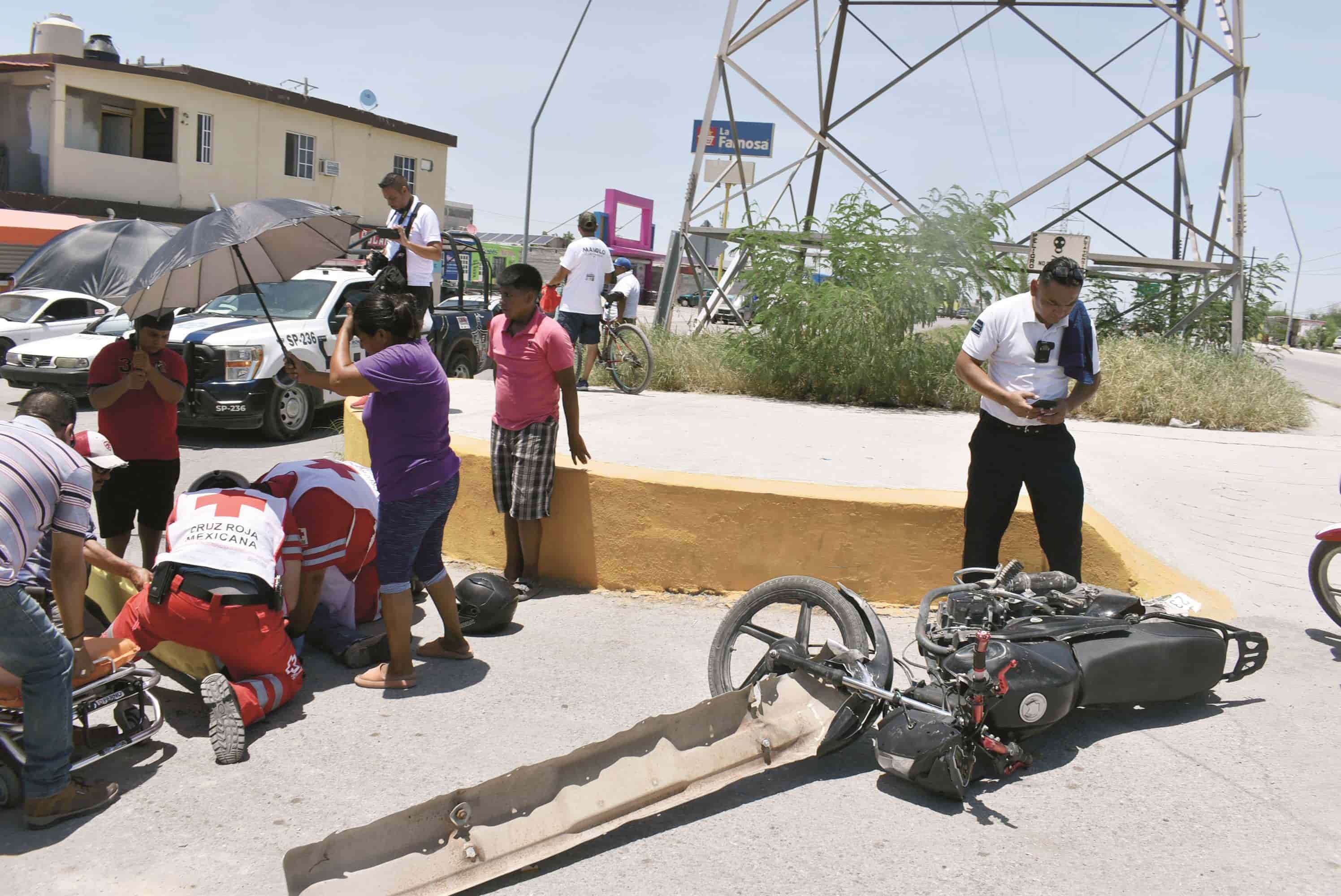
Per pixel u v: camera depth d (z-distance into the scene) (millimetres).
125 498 5562
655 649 5176
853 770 3928
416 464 4520
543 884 3176
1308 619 5215
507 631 5441
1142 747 4027
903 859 3283
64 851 3332
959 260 10992
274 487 4965
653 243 66438
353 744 4117
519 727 4281
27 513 3381
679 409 9609
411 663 4711
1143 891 3100
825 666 3953
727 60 14148
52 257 17266
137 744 4031
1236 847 3330
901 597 5625
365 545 5137
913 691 3885
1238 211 14039
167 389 5480
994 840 3396
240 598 4199
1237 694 4465
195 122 28891
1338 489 6781
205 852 3334
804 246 12023
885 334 10672
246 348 10469
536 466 5746
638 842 3416
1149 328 15234
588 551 6055
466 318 13820
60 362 12461
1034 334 4703
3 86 26828
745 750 3758
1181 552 5875
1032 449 4789
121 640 4012
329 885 3025
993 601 4109
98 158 26906
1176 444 8344
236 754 3934
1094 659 3965
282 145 31578
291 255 6043
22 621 3322
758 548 5773
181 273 5406
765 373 11281
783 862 3275
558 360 5598
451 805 3246
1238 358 13047
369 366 4375
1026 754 3811
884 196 13336
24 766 3492
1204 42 13773
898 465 7004
